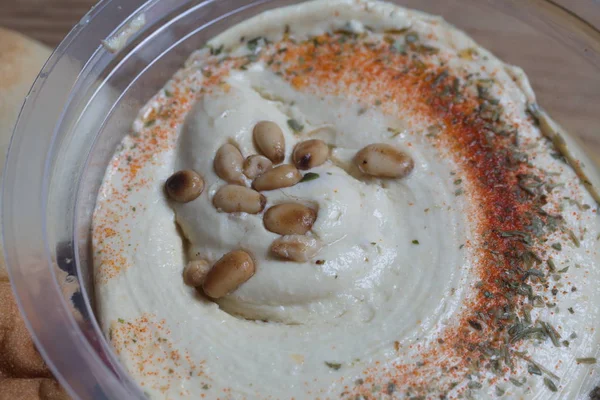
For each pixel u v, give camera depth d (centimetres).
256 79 21
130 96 20
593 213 20
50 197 18
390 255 19
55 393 18
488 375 18
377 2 22
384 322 18
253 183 19
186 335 18
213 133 20
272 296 18
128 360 18
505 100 21
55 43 25
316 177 19
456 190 20
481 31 22
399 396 17
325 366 18
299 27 22
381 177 20
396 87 21
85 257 19
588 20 20
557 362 18
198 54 21
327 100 21
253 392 17
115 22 20
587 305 19
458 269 19
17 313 18
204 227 19
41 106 18
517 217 19
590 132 21
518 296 18
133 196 19
